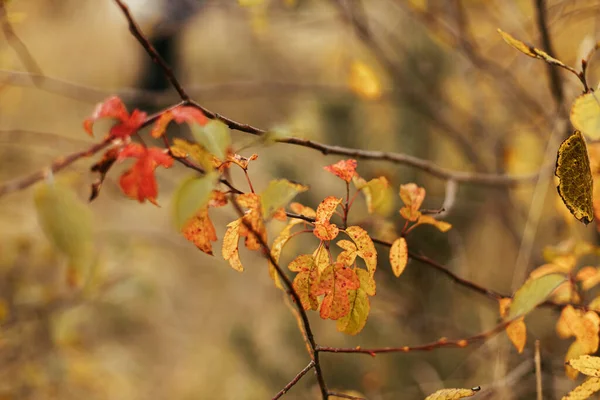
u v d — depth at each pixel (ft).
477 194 7.11
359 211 6.57
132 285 6.60
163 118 3.05
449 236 6.52
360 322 3.19
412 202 3.32
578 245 3.51
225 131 3.05
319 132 7.61
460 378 5.93
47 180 2.98
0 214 6.57
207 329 9.39
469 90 6.88
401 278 6.82
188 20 6.75
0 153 7.11
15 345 5.73
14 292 5.82
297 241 6.69
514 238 5.86
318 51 9.23
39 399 5.82
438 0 6.49
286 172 7.47
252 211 3.07
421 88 6.95
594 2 5.41
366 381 6.63
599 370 3.18
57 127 9.33
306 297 3.18
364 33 5.83
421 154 7.11
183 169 7.16
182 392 8.27
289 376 7.29
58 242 2.97
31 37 10.95
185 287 10.02
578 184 3.16
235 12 6.75
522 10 5.21
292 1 5.37
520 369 3.92
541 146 5.69
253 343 7.85
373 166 7.06
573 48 5.35
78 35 11.26
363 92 4.54
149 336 9.30
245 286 9.36
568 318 3.40
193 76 10.31
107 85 11.02
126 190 3.05
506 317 3.43
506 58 6.44
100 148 3.05
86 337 8.05
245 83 6.35
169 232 9.41
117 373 7.36
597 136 3.12
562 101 3.98
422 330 6.53
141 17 6.63
